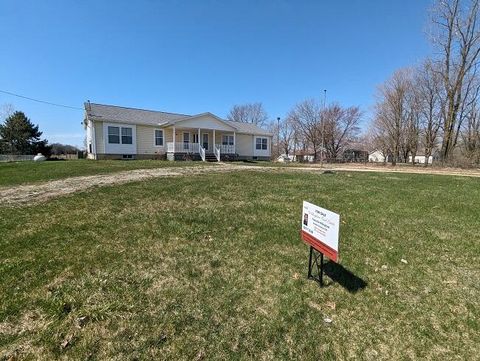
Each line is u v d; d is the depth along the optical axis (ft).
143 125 76.38
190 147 82.07
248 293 9.93
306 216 10.58
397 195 27.17
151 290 9.80
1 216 17.40
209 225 16.40
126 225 16.03
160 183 30.53
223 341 7.70
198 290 9.95
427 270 11.82
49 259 11.57
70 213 18.25
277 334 8.07
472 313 9.16
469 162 79.36
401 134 121.49
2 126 134.82
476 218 19.15
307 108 173.06
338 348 7.72
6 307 8.43
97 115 70.49
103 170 42.09
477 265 12.29
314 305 9.45
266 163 87.25
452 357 7.48
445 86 82.79
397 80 113.09
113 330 7.83
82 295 9.24
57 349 7.09
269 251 13.21
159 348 7.33
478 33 73.92
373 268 11.89
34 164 51.67
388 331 8.38
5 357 6.78
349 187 31.83
